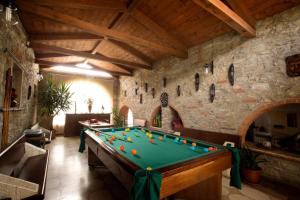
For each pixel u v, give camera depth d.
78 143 5.91
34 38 4.02
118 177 1.89
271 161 3.13
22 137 2.96
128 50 5.57
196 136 4.32
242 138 3.48
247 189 2.80
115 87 9.34
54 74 7.78
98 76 8.77
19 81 3.35
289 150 3.25
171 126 5.54
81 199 2.44
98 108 8.83
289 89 2.86
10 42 2.59
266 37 3.20
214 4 2.51
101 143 2.55
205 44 4.39
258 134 4.29
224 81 3.89
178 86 5.20
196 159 1.83
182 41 4.66
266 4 2.97
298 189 2.78
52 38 4.12
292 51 2.85
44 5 3.02
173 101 5.38
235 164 2.25
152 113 6.44
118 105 9.32
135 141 2.96
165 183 1.51
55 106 6.65
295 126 3.99
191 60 4.79
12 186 1.60
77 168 3.58
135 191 1.36
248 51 3.46
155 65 6.35
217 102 4.02
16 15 2.91
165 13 3.78
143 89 7.06
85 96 8.50
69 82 8.12
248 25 3.14
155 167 1.58
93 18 3.86
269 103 3.11
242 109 3.52
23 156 2.64
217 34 4.02
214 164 2.00
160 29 4.23
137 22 4.12
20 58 3.29
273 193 2.68
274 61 3.07
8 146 2.16
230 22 2.91
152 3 3.57
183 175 1.65
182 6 3.47
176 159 1.96
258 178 2.99
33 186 1.70
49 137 5.82
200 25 3.88
